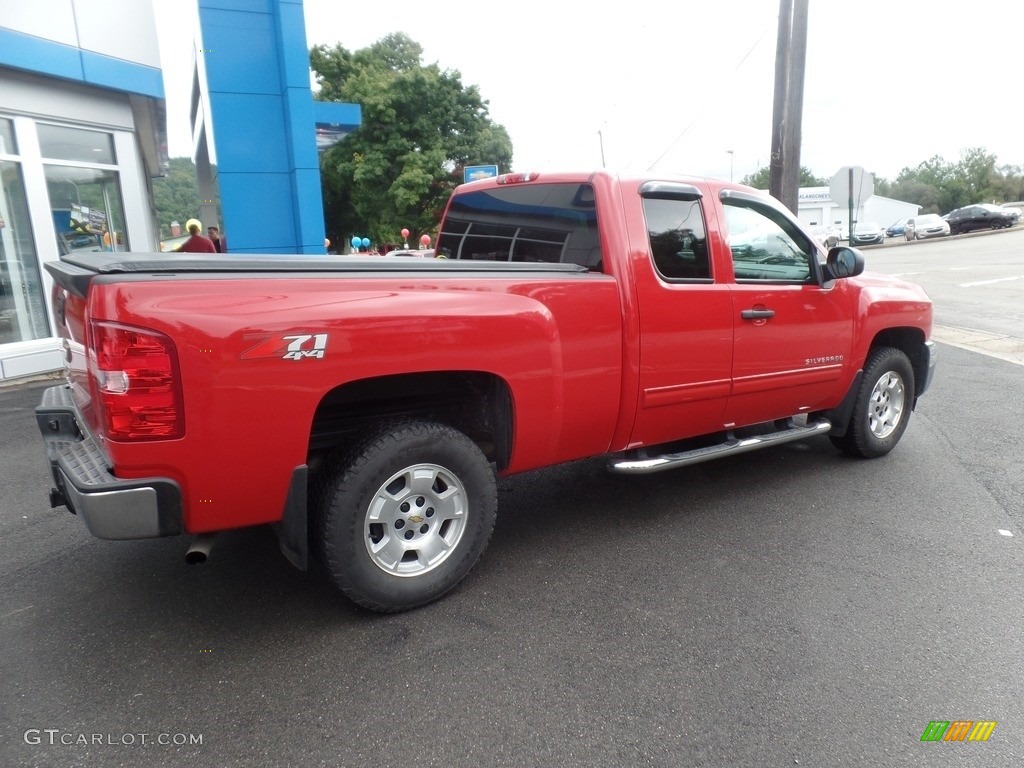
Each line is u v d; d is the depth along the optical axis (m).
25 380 8.74
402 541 3.11
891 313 5.03
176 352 2.44
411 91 29.67
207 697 2.59
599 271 3.64
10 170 8.66
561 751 2.32
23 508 4.51
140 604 3.27
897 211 60.66
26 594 3.38
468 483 3.21
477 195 4.58
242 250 12.33
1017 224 41.19
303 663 2.80
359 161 29.33
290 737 2.38
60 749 2.32
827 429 4.79
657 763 2.27
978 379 8.10
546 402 3.35
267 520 2.77
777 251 4.41
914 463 5.21
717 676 2.72
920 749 2.34
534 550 3.83
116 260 2.60
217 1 11.53
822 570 3.57
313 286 2.72
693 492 4.70
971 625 3.06
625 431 3.77
